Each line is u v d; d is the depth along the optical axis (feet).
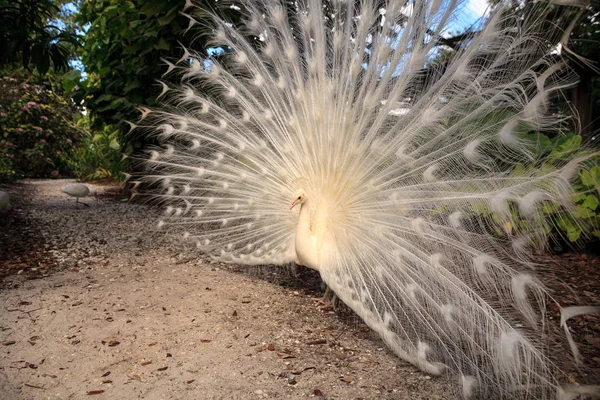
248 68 14.42
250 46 14.55
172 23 23.73
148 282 14.94
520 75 9.08
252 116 14.39
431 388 9.01
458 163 10.68
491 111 10.12
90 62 30.58
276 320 12.32
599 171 10.00
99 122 31.01
